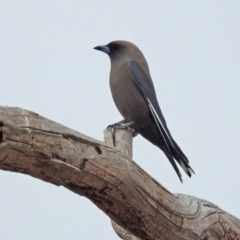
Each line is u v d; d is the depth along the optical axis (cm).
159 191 976
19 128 764
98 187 891
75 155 836
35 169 810
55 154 811
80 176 858
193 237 1034
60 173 835
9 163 779
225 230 1087
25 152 774
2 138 750
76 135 841
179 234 1016
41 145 791
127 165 906
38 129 787
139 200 940
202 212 1059
